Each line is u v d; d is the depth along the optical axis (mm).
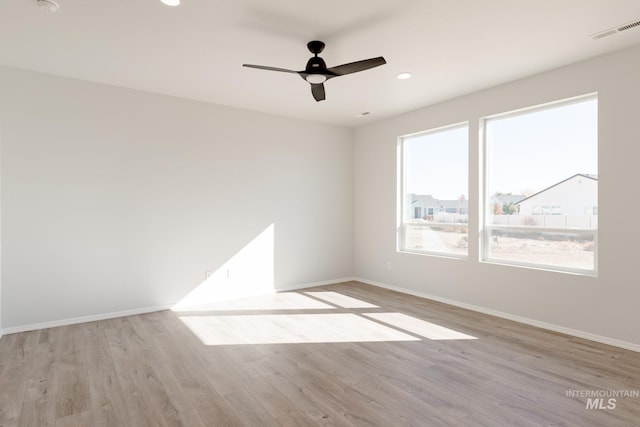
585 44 3180
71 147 3984
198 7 2600
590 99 3600
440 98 4707
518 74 3889
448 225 4957
